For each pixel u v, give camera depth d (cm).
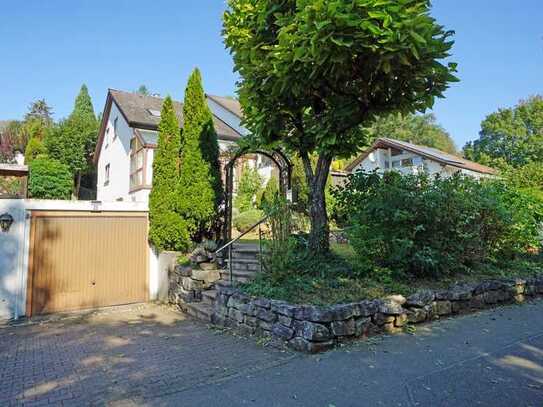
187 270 865
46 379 440
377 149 2494
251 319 595
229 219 983
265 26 652
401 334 543
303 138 743
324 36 520
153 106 2231
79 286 917
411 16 529
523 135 3941
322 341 483
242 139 873
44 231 888
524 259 973
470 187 785
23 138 3206
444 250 683
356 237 660
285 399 352
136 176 1858
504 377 382
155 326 715
